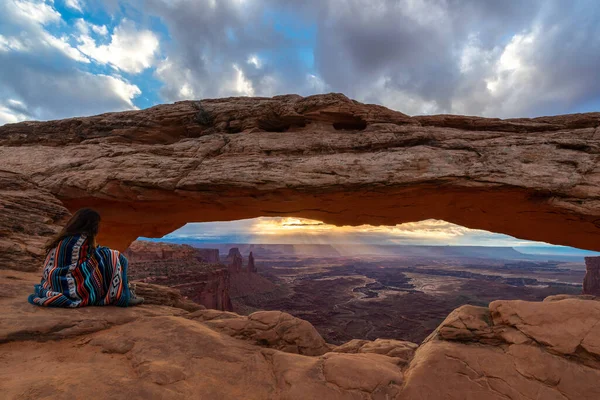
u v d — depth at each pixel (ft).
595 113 43.11
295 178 42.91
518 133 44.93
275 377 10.50
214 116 53.88
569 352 9.90
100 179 46.01
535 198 40.60
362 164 42.88
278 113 50.60
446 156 42.11
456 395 8.97
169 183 45.21
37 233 30.91
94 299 15.85
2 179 39.75
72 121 56.65
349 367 10.55
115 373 9.64
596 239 43.34
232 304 209.97
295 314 208.13
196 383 9.63
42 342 12.37
